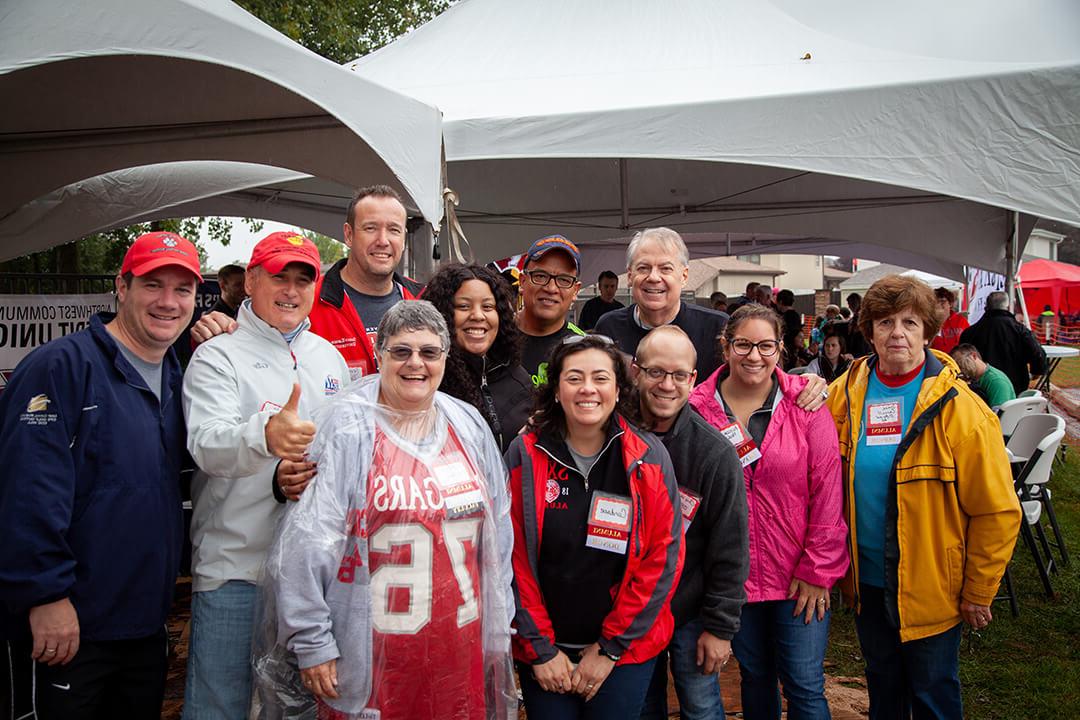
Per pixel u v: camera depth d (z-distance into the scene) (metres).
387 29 16.56
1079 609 4.45
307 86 3.15
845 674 3.78
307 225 9.54
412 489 1.84
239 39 2.98
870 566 2.62
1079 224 3.84
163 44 2.83
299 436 1.77
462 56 6.37
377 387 1.99
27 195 4.82
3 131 4.38
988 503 2.42
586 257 14.20
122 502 1.96
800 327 11.63
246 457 1.82
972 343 7.62
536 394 2.32
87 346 2.00
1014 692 3.54
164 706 3.28
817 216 9.20
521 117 4.45
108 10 2.74
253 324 2.16
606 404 2.14
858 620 2.72
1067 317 29.36
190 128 4.26
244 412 2.06
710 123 4.29
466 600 1.88
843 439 2.74
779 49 5.85
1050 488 7.14
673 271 3.09
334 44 14.23
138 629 1.99
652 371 2.40
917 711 2.61
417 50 6.68
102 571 1.93
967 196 3.98
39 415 1.87
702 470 2.40
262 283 2.13
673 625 2.31
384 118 3.44
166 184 6.88
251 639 2.01
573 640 2.23
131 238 12.88
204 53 2.91
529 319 3.01
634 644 2.17
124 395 2.02
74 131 4.38
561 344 2.24
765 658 2.66
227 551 2.02
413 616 1.79
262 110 4.00
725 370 2.80
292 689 1.87
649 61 5.84
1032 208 3.91
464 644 1.86
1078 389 15.12
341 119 3.25
